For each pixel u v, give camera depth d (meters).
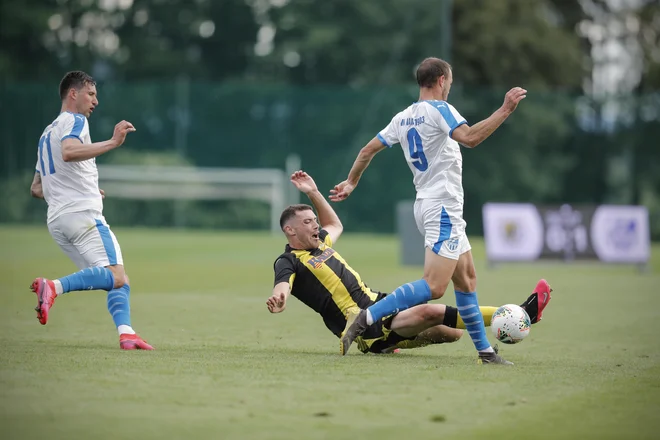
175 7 133.00
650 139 113.94
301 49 129.62
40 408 16.47
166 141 111.19
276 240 93.88
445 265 22.94
